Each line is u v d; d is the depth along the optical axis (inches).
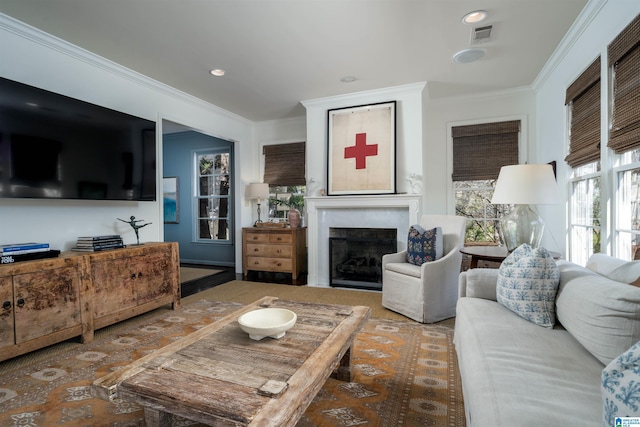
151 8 90.4
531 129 155.6
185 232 240.1
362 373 76.7
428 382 72.7
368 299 142.7
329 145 166.7
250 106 178.9
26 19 95.2
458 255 119.0
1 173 87.0
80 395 67.8
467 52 117.5
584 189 107.7
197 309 127.6
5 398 66.7
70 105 103.2
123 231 129.6
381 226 161.0
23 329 81.9
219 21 97.3
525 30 103.4
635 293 45.8
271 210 215.5
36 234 102.7
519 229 105.6
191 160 236.8
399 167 156.3
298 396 39.8
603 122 88.1
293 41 109.4
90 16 94.0
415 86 148.1
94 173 109.7
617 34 81.0
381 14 94.3
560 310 60.9
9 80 88.6
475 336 58.3
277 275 196.2
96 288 99.1
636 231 77.5
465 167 166.9
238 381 43.0
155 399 40.3
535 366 46.8
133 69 130.4
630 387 26.3
